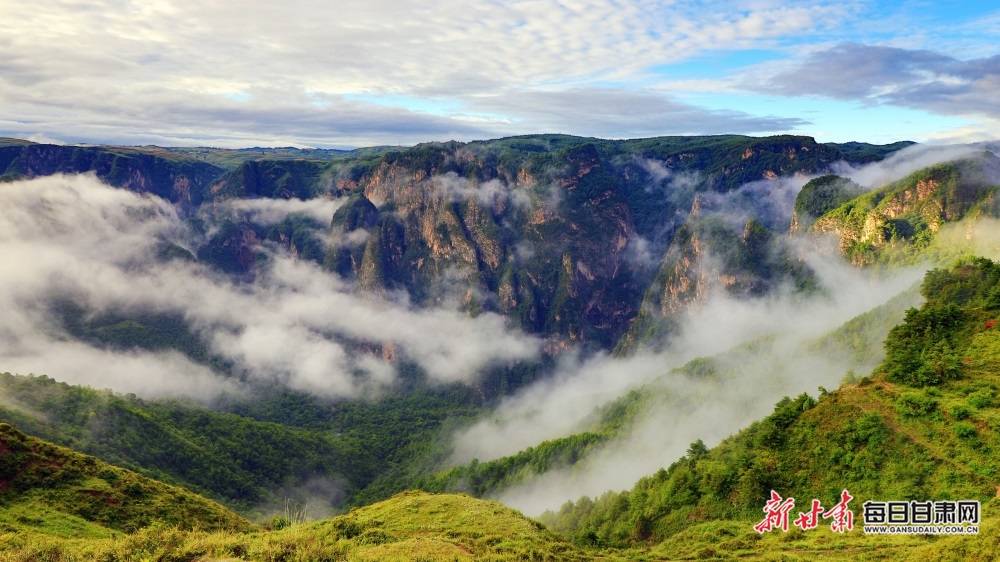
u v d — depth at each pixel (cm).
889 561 4544
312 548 3716
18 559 3628
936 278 10662
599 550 5997
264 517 13800
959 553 4212
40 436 12538
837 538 5319
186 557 3447
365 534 4866
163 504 6150
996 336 7412
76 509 5578
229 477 15225
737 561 5191
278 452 17925
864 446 6372
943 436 6053
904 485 5722
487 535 5347
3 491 5503
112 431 14275
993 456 5609
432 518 6388
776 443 7119
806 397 7644
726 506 6856
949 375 6900
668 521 7231
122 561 3522
